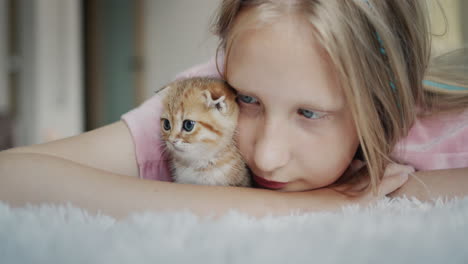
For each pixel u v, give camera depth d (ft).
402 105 2.84
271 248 1.35
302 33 2.35
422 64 3.09
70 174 2.20
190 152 3.34
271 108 2.51
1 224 1.52
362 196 2.59
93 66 19.31
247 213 2.16
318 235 1.45
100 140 3.25
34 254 1.36
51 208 1.74
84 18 18.85
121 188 2.19
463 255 1.36
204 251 1.33
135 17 20.31
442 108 3.72
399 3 2.84
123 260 1.30
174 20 19.95
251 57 2.43
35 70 13.58
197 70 4.31
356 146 2.78
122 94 20.31
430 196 2.58
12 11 12.63
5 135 9.91
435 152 3.50
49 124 14.19
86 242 1.39
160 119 3.63
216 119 3.26
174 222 1.56
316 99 2.40
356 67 2.47
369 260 1.31
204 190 2.35
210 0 18.97
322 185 2.77
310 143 2.56
